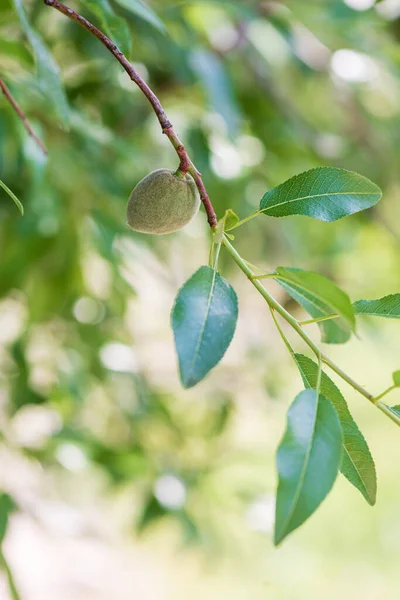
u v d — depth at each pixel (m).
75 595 1.87
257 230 1.29
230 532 1.21
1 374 1.11
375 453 2.51
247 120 1.17
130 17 0.90
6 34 0.92
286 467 0.48
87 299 1.17
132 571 2.02
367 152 1.42
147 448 1.20
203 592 1.97
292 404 0.50
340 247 1.43
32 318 1.10
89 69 1.04
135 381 1.18
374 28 1.19
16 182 1.00
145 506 1.03
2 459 1.11
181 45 0.94
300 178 0.55
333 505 2.32
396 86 1.32
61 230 1.05
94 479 1.27
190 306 0.50
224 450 1.32
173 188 0.54
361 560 2.10
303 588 1.97
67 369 1.13
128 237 1.04
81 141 0.99
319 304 0.54
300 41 1.19
